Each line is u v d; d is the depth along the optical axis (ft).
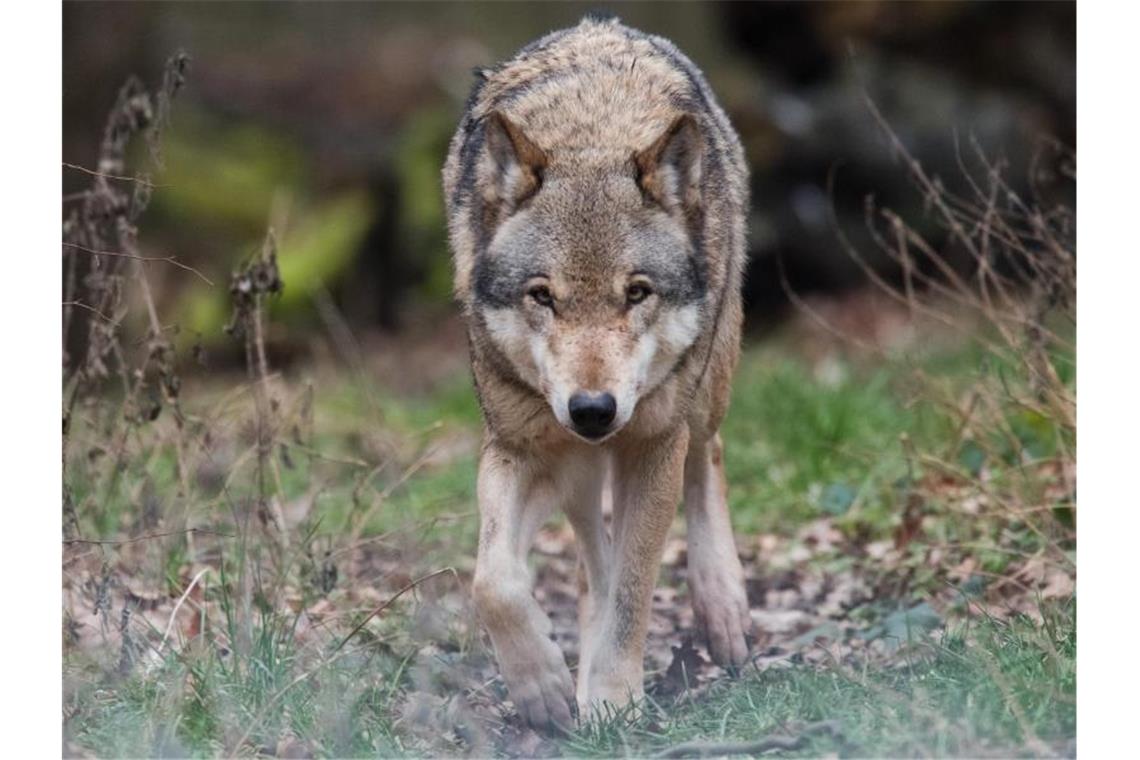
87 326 50.62
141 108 35.19
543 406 28.04
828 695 26.40
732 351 32.78
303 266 81.56
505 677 27.27
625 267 27.09
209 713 26.48
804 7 83.46
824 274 79.87
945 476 39.83
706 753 24.57
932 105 78.84
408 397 68.13
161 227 83.30
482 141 29.76
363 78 101.65
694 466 33.53
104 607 29.58
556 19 124.57
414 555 34.06
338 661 28.02
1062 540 33.30
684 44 109.70
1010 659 26.68
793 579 38.70
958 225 38.22
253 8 121.60
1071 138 80.38
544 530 44.65
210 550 35.88
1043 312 36.40
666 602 37.81
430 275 87.15
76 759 25.05
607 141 28.91
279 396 41.50
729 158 32.63
